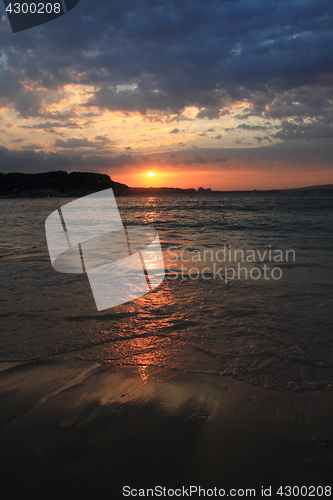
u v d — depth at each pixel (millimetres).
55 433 1668
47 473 1433
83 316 3307
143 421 1756
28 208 33062
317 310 3393
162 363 2377
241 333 2867
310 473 1417
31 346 2643
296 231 11188
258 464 1468
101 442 1607
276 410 1838
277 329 2936
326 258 6133
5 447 1575
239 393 2004
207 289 4238
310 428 1687
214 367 2314
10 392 2025
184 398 1957
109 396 1985
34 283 4574
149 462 1487
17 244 8352
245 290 4164
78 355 2504
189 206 39031
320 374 2205
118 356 2482
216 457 1510
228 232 11172
